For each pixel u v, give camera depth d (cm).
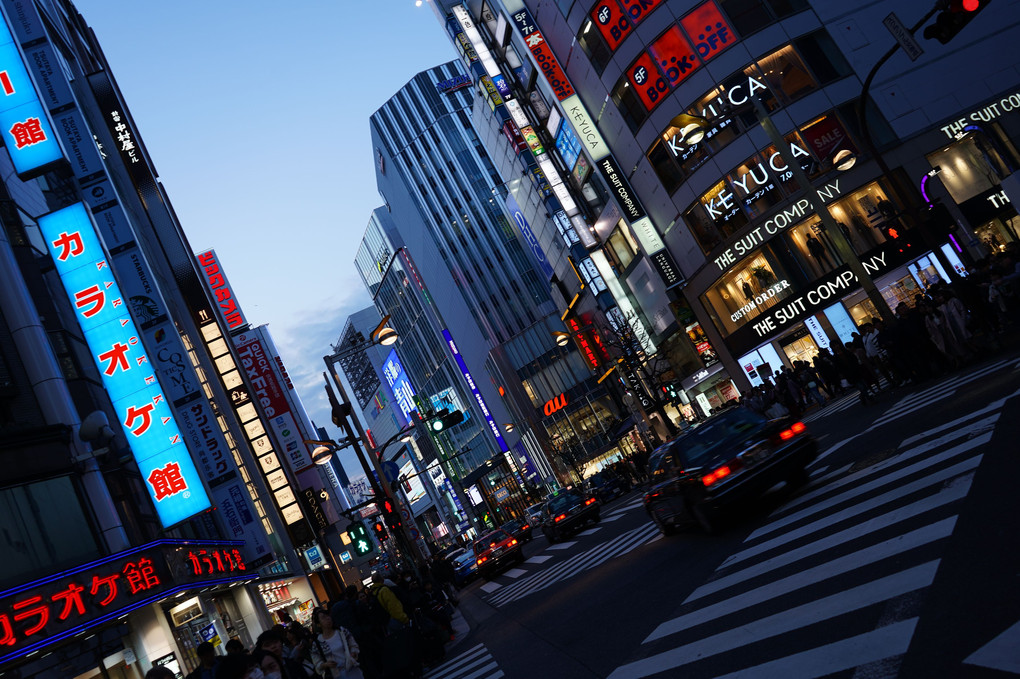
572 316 6134
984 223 3078
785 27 3225
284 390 5978
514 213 7069
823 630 525
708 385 3994
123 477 1900
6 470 1516
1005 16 3291
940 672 394
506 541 2778
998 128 3180
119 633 1544
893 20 1595
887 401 1680
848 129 3144
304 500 4222
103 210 2688
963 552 541
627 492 3875
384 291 16212
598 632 906
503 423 10612
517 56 4578
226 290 5153
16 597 1214
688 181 3425
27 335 1766
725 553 987
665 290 3797
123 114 3731
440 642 1405
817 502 976
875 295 1811
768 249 3234
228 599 2319
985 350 1539
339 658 934
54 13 3434
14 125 2002
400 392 15425
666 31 3344
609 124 3853
